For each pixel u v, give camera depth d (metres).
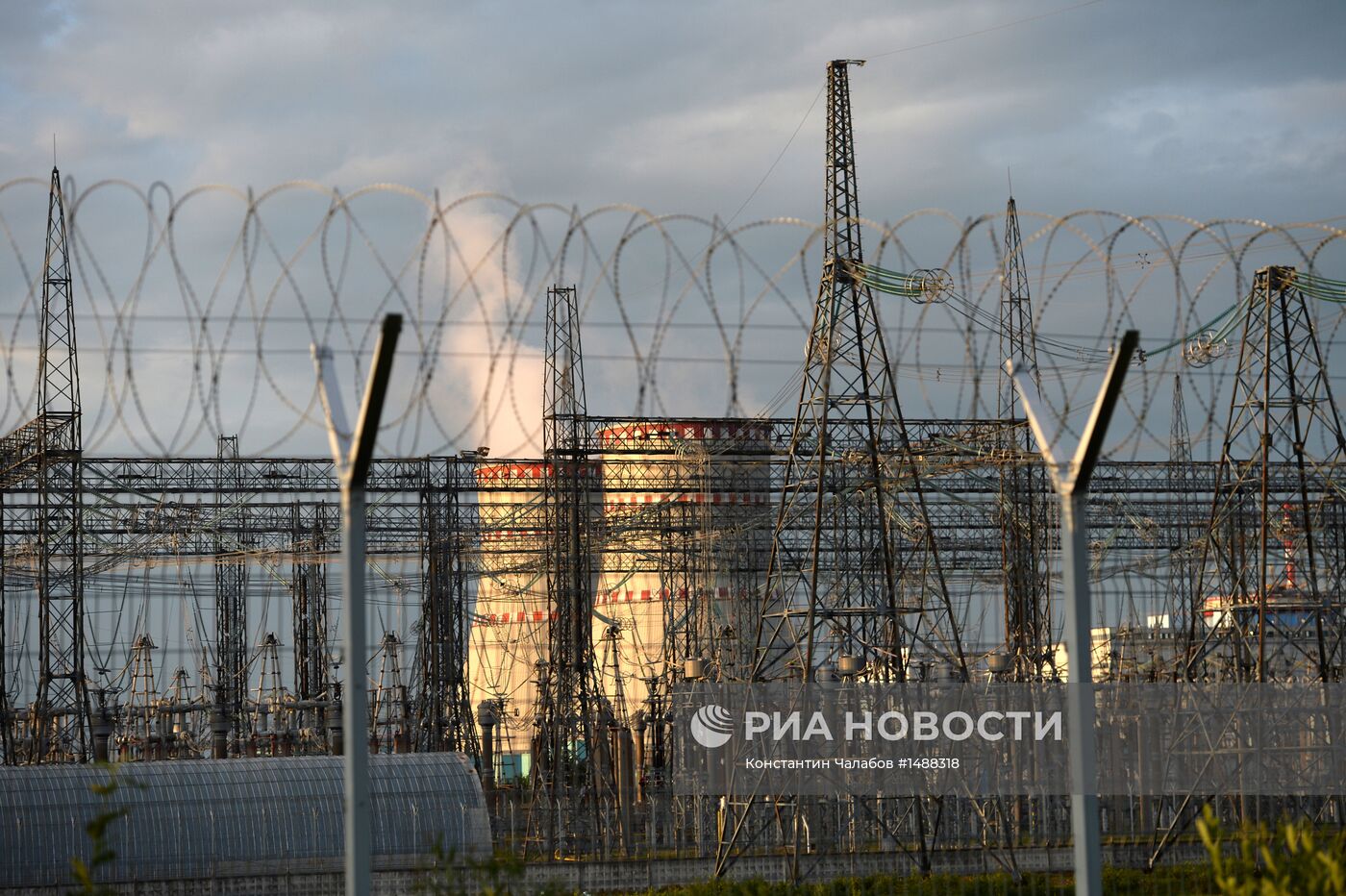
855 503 55.62
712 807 60.19
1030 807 51.22
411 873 42.72
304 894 43.50
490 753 66.00
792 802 51.88
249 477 62.12
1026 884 38.94
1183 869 40.00
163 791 46.84
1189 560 68.69
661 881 46.47
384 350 18.19
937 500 68.81
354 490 19.02
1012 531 66.00
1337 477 57.69
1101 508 71.94
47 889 42.00
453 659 68.38
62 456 56.50
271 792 47.78
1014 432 60.38
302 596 77.62
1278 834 24.25
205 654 76.00
